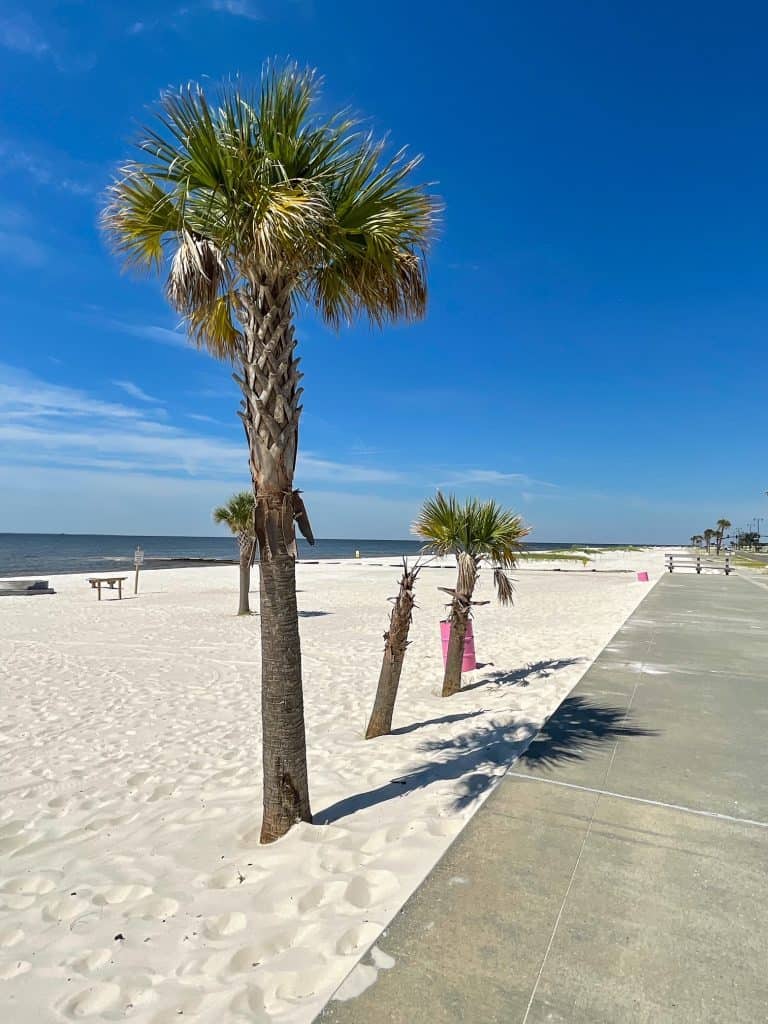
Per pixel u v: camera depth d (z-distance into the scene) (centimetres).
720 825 327
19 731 645
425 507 752
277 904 289
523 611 1620
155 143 344
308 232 330
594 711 545
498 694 699
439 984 211
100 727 658
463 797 395
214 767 533
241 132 344
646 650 841
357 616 1633
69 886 333
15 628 1414
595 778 392
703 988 207
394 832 350
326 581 3036
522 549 736
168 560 5862
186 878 330
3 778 512
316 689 803
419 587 2669
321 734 604
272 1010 217
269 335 353
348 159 368
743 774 399
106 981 245
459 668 741
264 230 314
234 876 324
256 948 255
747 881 273
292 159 350
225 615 1655
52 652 1116
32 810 449
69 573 3712
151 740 613
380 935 238
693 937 234
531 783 385
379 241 367
